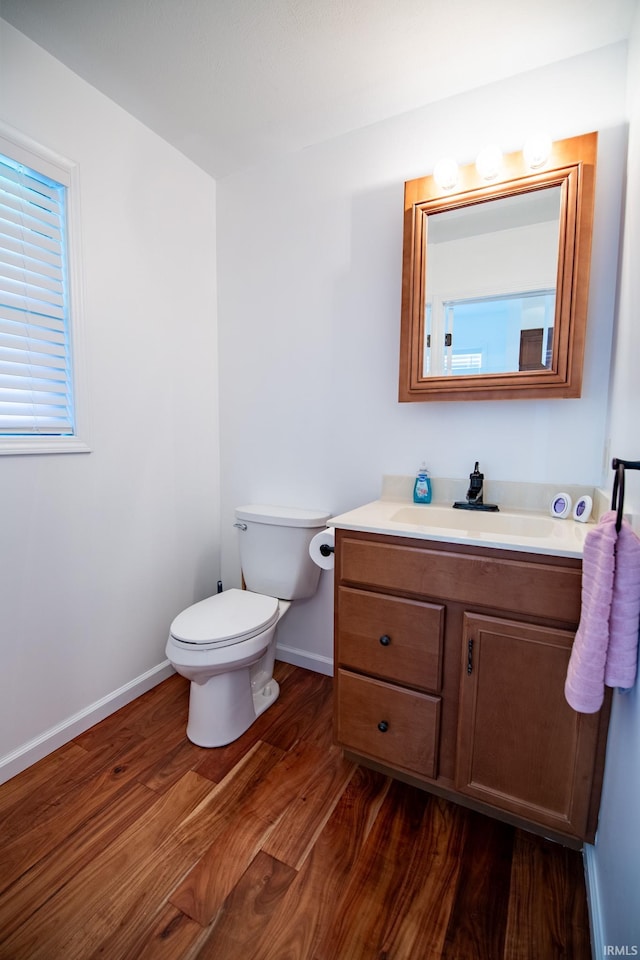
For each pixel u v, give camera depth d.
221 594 1.76
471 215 1.46
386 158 1.64
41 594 1.43
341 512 1.87
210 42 1.30
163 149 1.77
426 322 1.54
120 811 1.24
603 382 1.36
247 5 1.18
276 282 1.93
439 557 1.17
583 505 1.34
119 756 1.45
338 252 1.77
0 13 1.21
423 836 1.17
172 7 1.19
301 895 1.02
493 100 1.45
